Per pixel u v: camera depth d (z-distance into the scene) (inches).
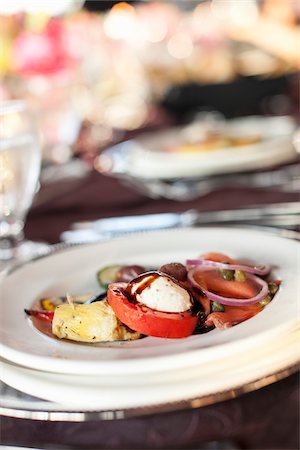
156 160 56.6
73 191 56.1
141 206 49.9
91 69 104.3
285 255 32.7
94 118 90.1
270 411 23.3
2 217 43.3
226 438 22.5
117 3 155.2
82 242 39.7
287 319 25.2
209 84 104.0
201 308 27.6
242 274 29.6
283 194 47.9
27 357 25.1
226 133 67.8
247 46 124.3
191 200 49.5
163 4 171.8
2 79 66.6
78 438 23.2
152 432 23.1
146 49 134.2
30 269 34.2
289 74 109.5
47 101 69.7
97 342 26.9
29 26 67.1
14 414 23.9
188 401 23.1
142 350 25.0
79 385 24.1
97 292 32.4
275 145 58.0
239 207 46.0
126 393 23.4
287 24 124.0
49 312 29.6
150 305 26.8
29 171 43.4
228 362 24.0
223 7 139.7
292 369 24.0
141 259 35.3
